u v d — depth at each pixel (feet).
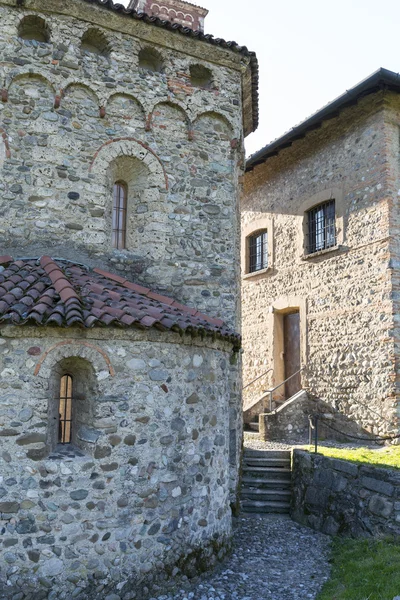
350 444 38.40
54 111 26.55
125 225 28.63
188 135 29.32
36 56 26.32
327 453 31.83
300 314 45.85
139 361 20.47
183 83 29.63
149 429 20.38
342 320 41.32
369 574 20.54
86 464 19.15
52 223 25.99
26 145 25.95
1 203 25.30
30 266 23.48
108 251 27.25
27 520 18.30
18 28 26.45
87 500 18.98
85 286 22.22
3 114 25.72
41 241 25.72
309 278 45.27
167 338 21.11
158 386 20.79
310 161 46.09
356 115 41.06
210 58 30.55
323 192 44.09
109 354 19.93
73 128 26.86
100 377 19.69
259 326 51.62
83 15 27.32
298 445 38.58
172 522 20.67
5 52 25.86
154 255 27.86
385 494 25.36
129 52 28.48
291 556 25.05
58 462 18.85
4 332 18.65
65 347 19.34
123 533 19.39
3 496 18.20
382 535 24.82
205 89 30.27
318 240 45.39
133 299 23.08
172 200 28.63
